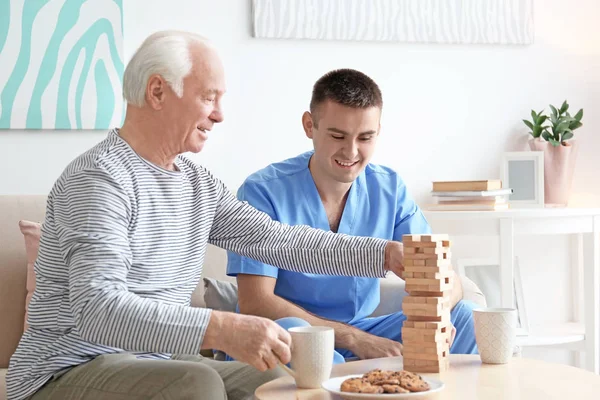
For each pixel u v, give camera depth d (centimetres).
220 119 176
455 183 286
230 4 289
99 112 273
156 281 168
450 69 313
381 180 228
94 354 161
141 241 165
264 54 293
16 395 161
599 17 329
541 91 323
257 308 203
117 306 142
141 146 170
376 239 184
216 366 175
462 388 138
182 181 177
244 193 217
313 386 143
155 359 170
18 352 164
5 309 228
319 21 296
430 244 154
